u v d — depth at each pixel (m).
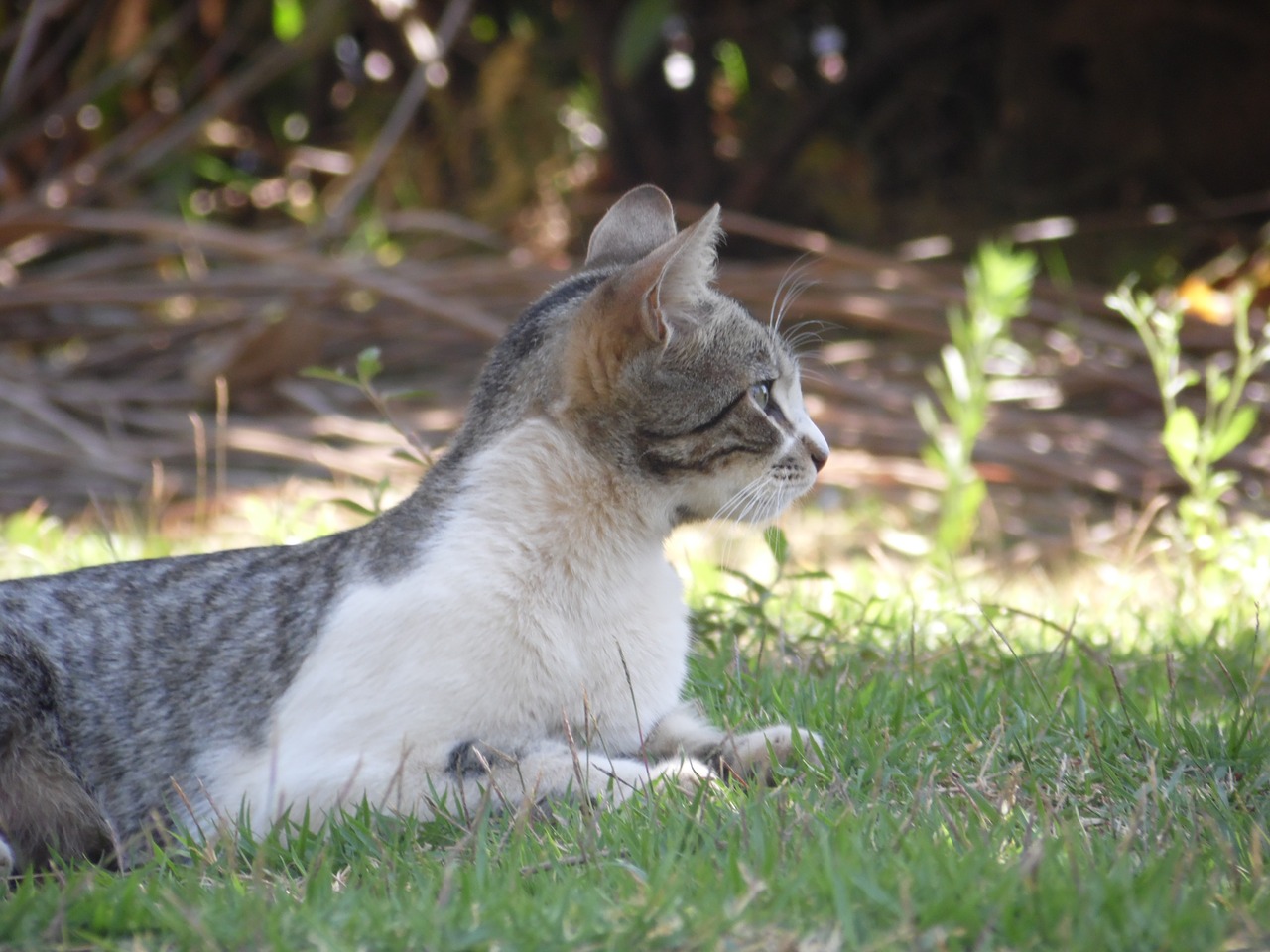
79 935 4.68
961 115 27.30
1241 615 9.30
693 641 8.45
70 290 19.12
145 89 25.94
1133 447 15.38
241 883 5.13
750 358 6.80
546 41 27.12
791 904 4.61
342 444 16.97
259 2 24.66
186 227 18.84
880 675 7.58
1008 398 17.14
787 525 14.48
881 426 16.19
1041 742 6.56
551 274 18.92
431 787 5.89
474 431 6.80
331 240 21.67
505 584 6.21
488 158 26.05
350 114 27.39
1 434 16.28
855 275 18.86
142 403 18.09
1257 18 22.86
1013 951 4.31
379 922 4.55
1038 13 25.09
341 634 6.21
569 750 6.09
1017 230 22.61
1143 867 4.89
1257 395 16.12
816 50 27.62
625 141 25.58
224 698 6.40
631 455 6.55
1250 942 4.37
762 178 25.02
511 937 4.43
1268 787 6.09
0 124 23.81
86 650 6.53
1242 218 23.66
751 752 6.36
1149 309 11.17
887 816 5.40
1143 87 24.31
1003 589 11.12
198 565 6.92
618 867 5.05
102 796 6.38
